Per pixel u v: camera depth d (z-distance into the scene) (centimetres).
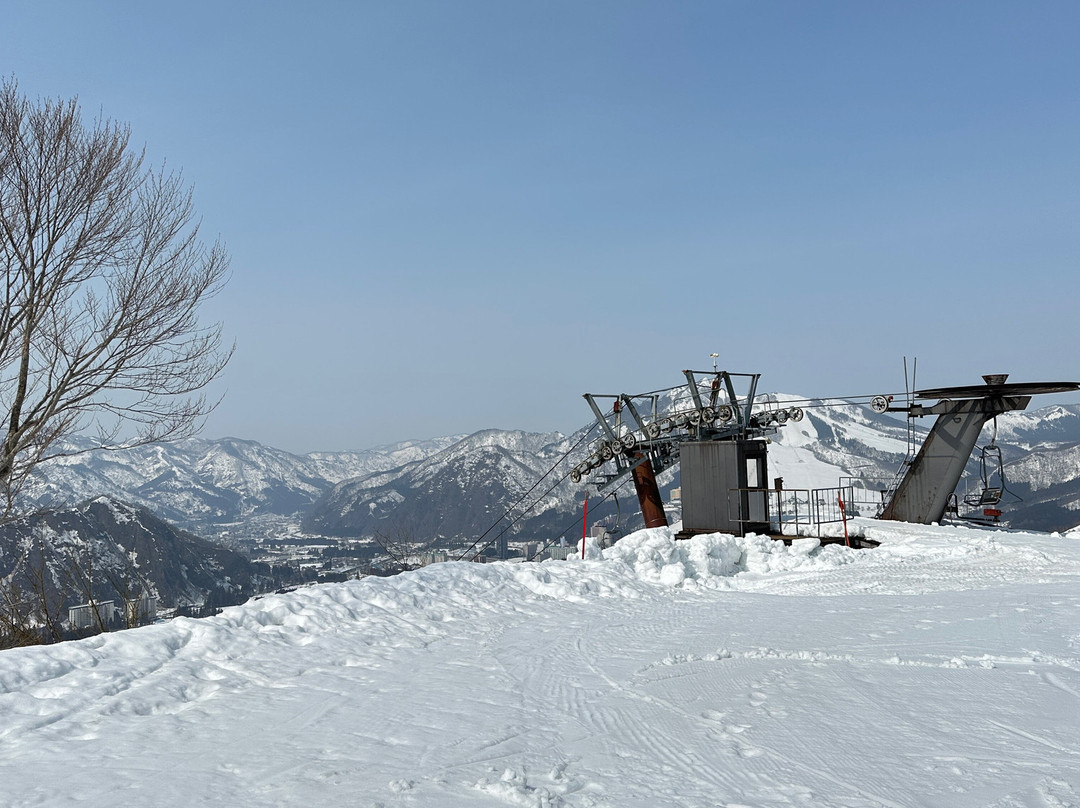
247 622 946
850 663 839
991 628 1009
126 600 1267
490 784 499
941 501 2580
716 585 1489
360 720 646
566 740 596
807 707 675
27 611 1174
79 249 1641
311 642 911
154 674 749
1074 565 1631
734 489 2248
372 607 1083
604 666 838
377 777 517
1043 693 707
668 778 514
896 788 491
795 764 537
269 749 573
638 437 2622
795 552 1797
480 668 827
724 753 562
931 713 651
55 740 584
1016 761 536
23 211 1588
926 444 2633
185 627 885
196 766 537
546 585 1316
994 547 1858
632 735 606
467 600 1191
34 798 480
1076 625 1019
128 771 527
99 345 1650
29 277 1600
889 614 1143
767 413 2639
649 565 1500
